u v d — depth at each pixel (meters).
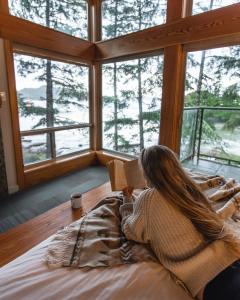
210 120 3.15
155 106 3.12
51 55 3.04
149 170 0.88
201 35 2.35
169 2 2.55
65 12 3.16
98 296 0.73
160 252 0.86
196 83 2.68
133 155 3.57
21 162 2.83
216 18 2.21
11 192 2.76
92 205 1.98
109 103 3.77
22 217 2.21
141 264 0.87
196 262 0.80
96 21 3.51
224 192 1.36
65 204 2.02
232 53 2.35
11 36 2.48
